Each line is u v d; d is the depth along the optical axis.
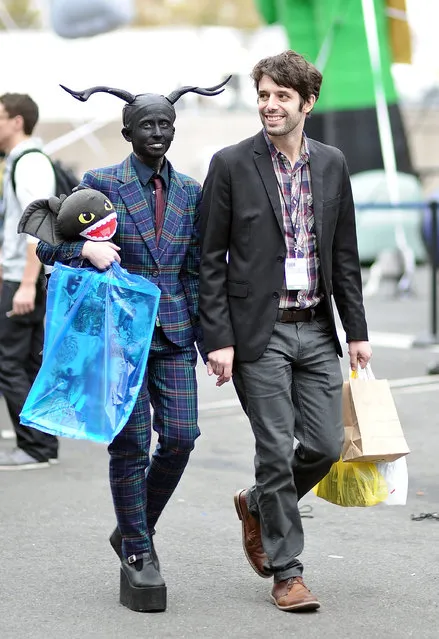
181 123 61.12
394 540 11.75
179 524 12.40
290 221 9.34
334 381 9.51
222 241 9.34
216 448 16.41
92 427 8.98
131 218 9.30
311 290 9.41
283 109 9.11
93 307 9.04
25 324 14.91
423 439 16.66
